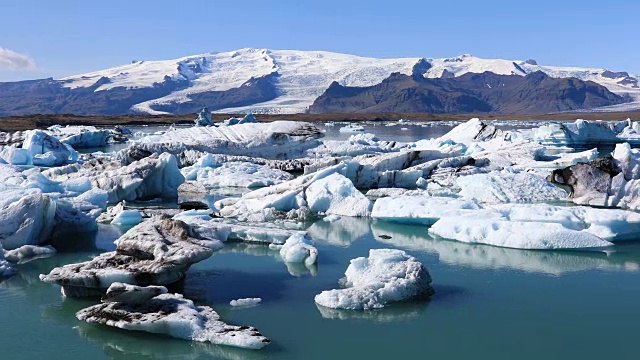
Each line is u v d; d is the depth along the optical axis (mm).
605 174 20375
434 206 17141
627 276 12367
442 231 15773
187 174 27891
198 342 9078
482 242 14961
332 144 39156
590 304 10828
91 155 37031
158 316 9414
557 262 13359
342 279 11805
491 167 28859
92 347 9008
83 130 56719
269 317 10094
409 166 28453
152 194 22594
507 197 21062
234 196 23484
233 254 14109
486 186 21719
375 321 9977
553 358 8789
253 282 11922
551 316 10281
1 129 75812
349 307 10469
